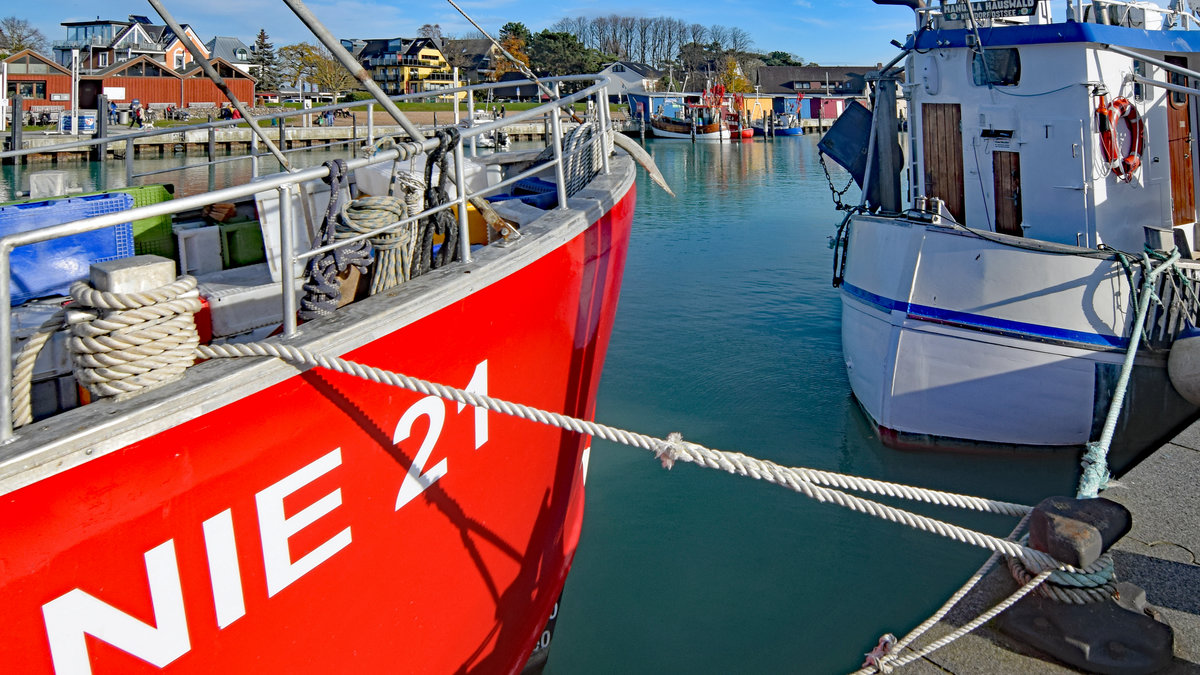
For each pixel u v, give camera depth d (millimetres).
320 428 2812
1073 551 3479
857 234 8359
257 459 2629
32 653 2229
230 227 4344
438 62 83125
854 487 3324
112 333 2295
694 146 52000
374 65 83062
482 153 6992
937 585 5758
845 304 8719
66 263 3898
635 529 6500
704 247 17266
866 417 8367
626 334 11430
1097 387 6730
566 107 6180
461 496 3650
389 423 3100
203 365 2564
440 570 3617
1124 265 6453
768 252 16625
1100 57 7402
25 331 3336
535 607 4664
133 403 2328
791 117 67000
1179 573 3936
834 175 32000
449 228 3672
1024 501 6758
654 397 9156
